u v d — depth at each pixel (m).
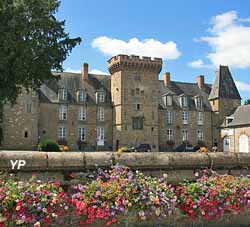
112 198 5.52
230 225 6.23
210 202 6.07
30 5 28.86
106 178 6.11
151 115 59.84
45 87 56.66
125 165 6.59
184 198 6.00
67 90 57.94
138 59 59.12
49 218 5.14
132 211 5.59
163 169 6.84
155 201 5.65
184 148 62.81
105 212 5.40
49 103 55.47
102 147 58.41
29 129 51.62
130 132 58.09
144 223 5.66
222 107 66.44
